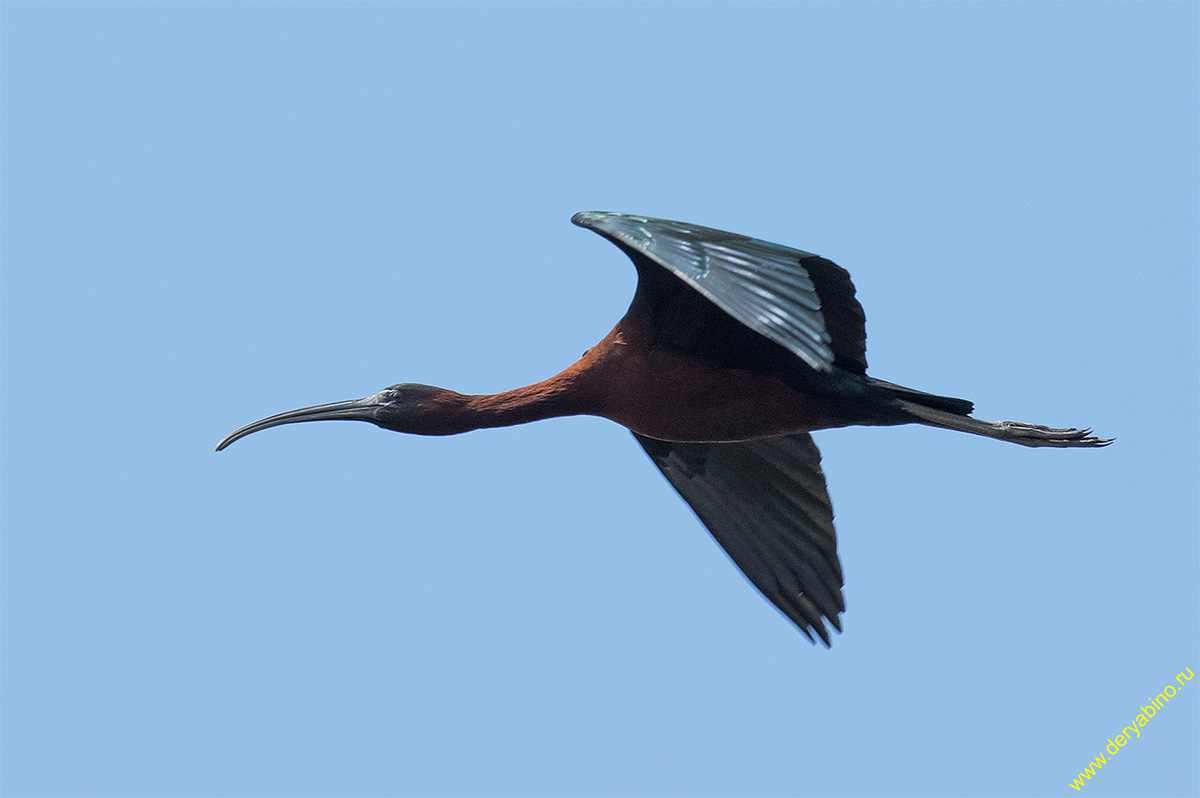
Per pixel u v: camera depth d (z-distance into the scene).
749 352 14.27
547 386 14.98
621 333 14.70
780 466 15.80
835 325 13.88
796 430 14.66
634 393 14.64
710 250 12.29
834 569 15.84
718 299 11.82
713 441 14.86
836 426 14.62
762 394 14.41
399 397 15.45
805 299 12.09
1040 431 14.14
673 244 12.30
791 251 12.46
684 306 14.23
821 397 14.33
